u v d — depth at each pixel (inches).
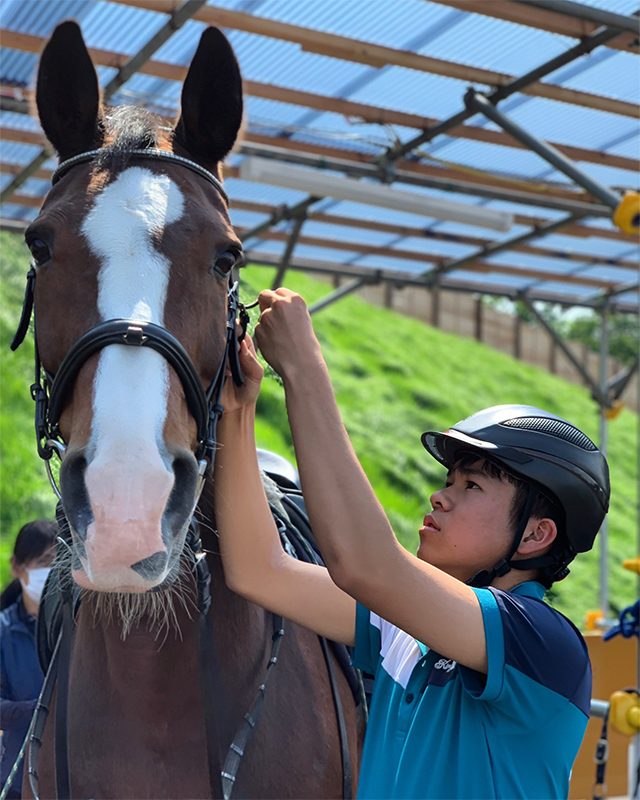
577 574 365.7
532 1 111.2
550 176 174.7
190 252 47.1
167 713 49.9
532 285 241.9
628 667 132.6
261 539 52.2
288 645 58.3
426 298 551.8
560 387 546.3
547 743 43.6
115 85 130.1
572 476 47.2
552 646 43.2
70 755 51.3
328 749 55.9
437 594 41.9
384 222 195.9
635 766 123.0
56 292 46.1
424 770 43.8
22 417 284.5
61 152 53.8
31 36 128.2
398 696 49.0
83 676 51.8
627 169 169.6
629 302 256.4
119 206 47.1
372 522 41.8
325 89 144.1
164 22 123.3
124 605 47.6
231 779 48.6
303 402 44.4
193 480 43.6
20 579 92.7
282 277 187.5
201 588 48.9
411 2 118.3
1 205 171.6
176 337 45.2
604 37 120.2
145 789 49.4
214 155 54.8
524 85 133.6
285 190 177.2
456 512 48.3
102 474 39.4
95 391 42.0
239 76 54.1
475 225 157.9
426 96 145.9
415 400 435.8
